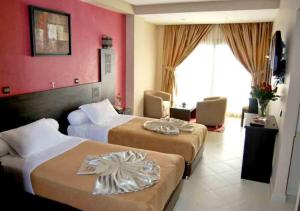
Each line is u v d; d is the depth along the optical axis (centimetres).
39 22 328
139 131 364
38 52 331
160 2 485
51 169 243
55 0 355
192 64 678
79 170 239
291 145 281
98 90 466
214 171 367
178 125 392
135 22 551
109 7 459
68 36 384
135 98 595
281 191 294
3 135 271
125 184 216
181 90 702
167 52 684
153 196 206
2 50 287
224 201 293
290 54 286
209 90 678
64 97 380
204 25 638
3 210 222
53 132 313
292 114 274
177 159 281
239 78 645
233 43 618
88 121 402
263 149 328
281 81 337
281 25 398
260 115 367
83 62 428
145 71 641
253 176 341
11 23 294
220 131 553
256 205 287
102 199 205
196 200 293
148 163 256
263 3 434
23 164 252
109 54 495
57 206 224
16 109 302
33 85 332
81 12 412
